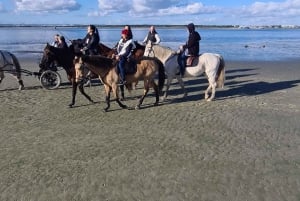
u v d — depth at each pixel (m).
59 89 16.34
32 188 7.21
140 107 13.24
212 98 14.33
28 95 15.19
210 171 8.01
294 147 9.50
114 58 12.52
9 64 15.66
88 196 6.93
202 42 65.06
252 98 15.01
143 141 9.79
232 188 7.27
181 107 13.34
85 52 14.25
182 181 7.53
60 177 7.66
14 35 97.19
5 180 7.52
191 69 13.99
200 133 10.49
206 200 6.80
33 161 8.45
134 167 8.16
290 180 7.62
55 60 14.00
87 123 11.38
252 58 32.09
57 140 9.83
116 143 9.62
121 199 6.83
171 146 9.45
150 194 7.00
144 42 15.19
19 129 10.77
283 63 27.80
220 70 14.16
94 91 15.90
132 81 12.68
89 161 8.46
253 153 9.05
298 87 17.59
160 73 13.05
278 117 12.22
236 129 10.90
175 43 57.47
